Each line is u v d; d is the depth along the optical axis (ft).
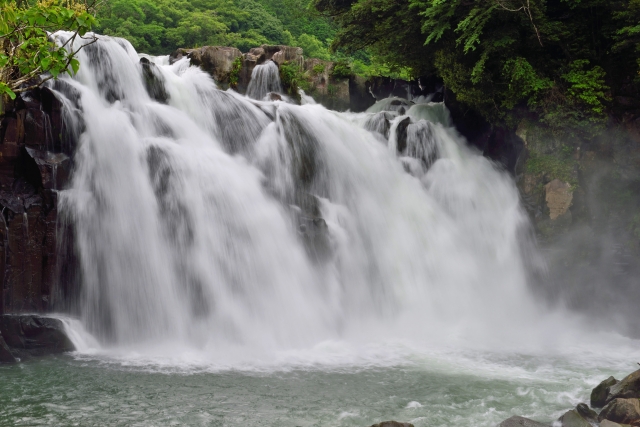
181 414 34.27
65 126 54.34
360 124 80.69
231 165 62.08
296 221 61.62
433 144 79.30
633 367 48.62
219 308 53.57
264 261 57.21
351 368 45.47
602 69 76.69
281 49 95.71
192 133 64.23
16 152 51.52
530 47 79.36
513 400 38.11
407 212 71.97
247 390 38.96
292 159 67.62
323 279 59.98
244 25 199.11
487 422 33.88
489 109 80.79
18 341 45.98
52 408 34.91
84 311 51.44
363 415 34.71
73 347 48.29
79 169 54.03
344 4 97.81
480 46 79.10
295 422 33.42
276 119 69.26
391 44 87.15
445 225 73.46
